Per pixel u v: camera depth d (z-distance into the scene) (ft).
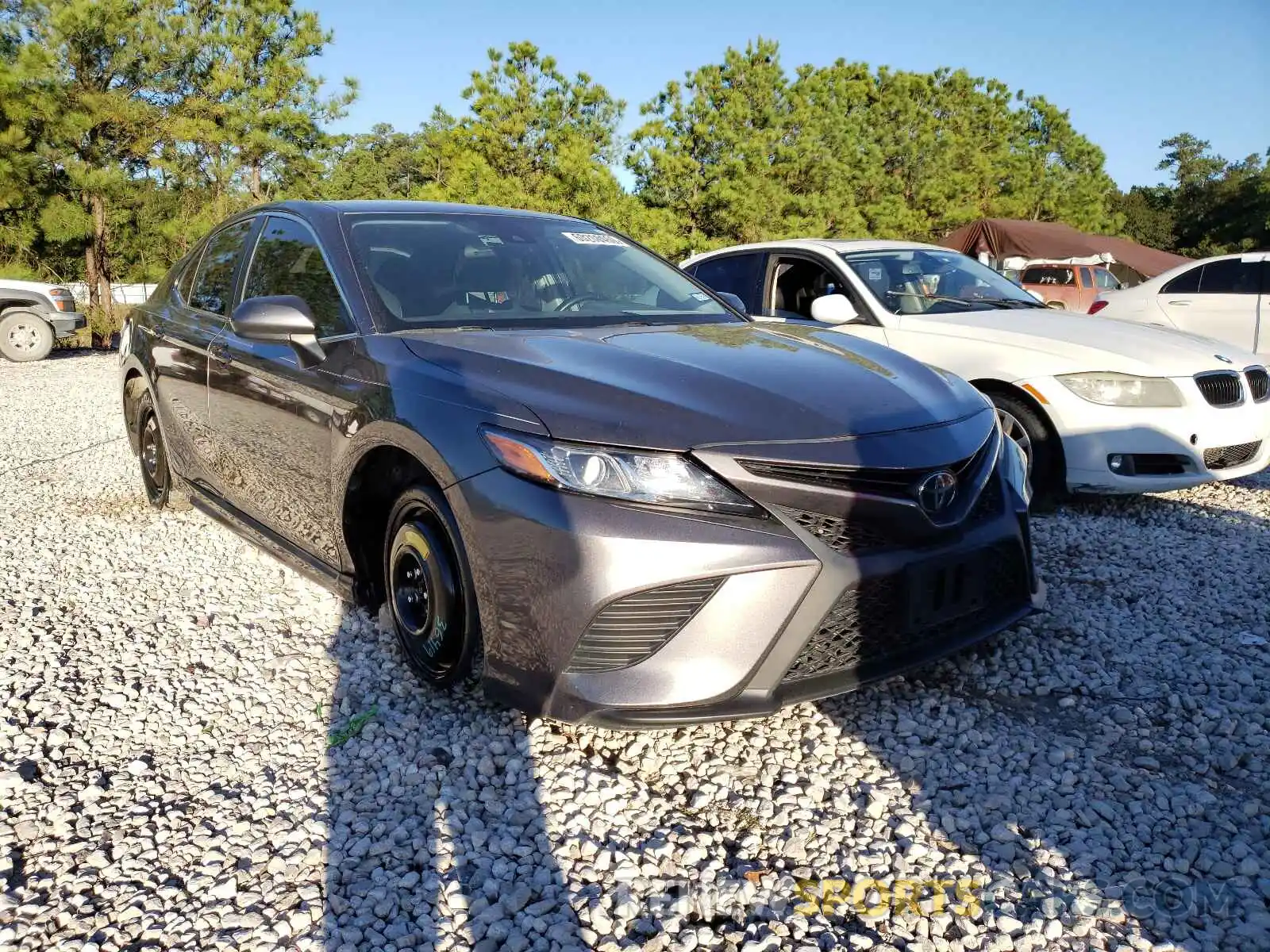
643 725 7.57
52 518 16.69
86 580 13.42
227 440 12.83
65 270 62.18
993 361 16.75
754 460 7.71
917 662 8.55
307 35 63.26
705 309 12.38
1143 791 7.92
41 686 10.11
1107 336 16.84
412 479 9.45
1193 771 8.29
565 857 7.16
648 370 8.81
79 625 11.79
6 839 7.47
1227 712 9.26
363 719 9.32
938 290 19.89
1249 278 29.73
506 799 7.95
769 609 7.66
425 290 10.89
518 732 8.93
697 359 9.28
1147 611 11.98
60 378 39.70
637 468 7.60
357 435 9.63
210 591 12.97
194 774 8.45
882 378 9.43
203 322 13.99
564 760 8.45
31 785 8.23
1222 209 184.55
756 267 21.25
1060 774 8.21
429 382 9.05
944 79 148.97
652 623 7.59
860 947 6.20
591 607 7.49
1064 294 64.44
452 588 8.94
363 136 176.04
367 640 11.16
